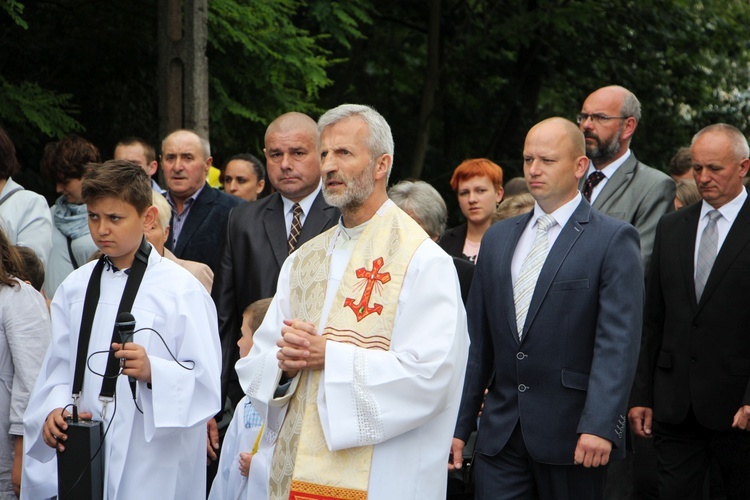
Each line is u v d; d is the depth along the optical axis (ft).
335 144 18.92
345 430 17.76
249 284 27.17
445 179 88.28
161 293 20.74
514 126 87.71
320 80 56.29
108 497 19.89
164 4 46.50
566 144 23.12
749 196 27.71
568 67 86.38
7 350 22.91
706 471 28.14
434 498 18.63
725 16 88.84
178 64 46.57
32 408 20.77
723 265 27.04
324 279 19.43
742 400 26.73
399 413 17.88
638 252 22.74
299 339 18.02
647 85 86.89
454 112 88.99
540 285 22.80
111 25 54.44
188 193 32.35
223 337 27.37
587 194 30.30
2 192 29.12
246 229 27.55
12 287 22.98
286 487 18.75
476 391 24.06
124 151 35.70
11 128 48.80
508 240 23.84
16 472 22.72
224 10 51.49
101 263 20.98
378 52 84.12
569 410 22.43
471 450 26.35
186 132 32.73
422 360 18.07
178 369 20.24
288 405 19.25
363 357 17.99
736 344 26.94
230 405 27.63
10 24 51.90
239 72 55.26
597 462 21.53
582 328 22.53
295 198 27.35
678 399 27.50
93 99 55.47
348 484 18.10
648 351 28.58
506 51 86.94
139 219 20.57
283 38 55.26
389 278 18.67
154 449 20.44
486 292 23.80
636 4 83.35
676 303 27.78
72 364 20.74
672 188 29.99
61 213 32.35
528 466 23.08
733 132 27.35
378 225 19.21
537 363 22.66
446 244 34.06
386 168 19.35
